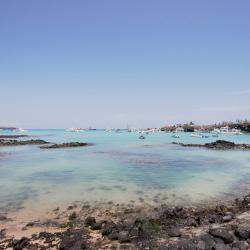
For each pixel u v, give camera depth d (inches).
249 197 932.6
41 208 826.8
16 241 580.1
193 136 5772.6
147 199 912.3
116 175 1330.0
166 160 1913.1
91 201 894.4
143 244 541.6
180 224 670.5
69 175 1338.6
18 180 1224.2
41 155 2294.5
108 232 617.0
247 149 2842.0
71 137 5940.0
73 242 561.3
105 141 4357.8
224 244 515.8
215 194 978.7
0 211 801.6
